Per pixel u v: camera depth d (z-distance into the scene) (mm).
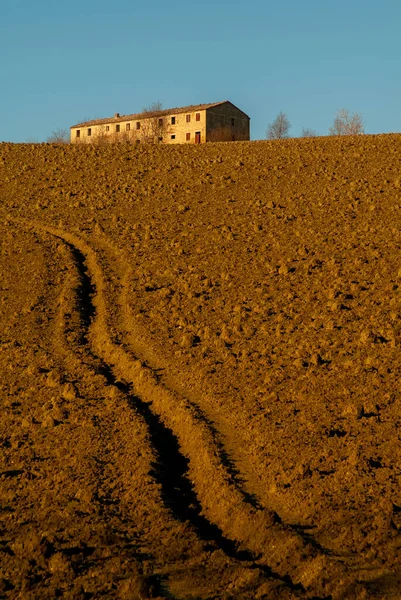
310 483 13516
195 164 48031
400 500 12680
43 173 48750
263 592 10320
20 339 24453
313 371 18938
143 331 23672
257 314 24125
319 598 10234
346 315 22844
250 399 17703
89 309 27438
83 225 37531
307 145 51438
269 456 14727
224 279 28078
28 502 13906
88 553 11891
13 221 39344
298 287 26188
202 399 18172
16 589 10984
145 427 16891
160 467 15055
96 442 16281
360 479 13453
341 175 41969
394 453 14375
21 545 12078
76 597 10531
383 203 35719
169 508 13320
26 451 16203
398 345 19891
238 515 12695
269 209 37156
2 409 18922
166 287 27969
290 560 11188
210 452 15117
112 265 31797
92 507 13352
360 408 16156
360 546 11375
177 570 11195
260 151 50656
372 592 10156
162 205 39906
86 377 20672
